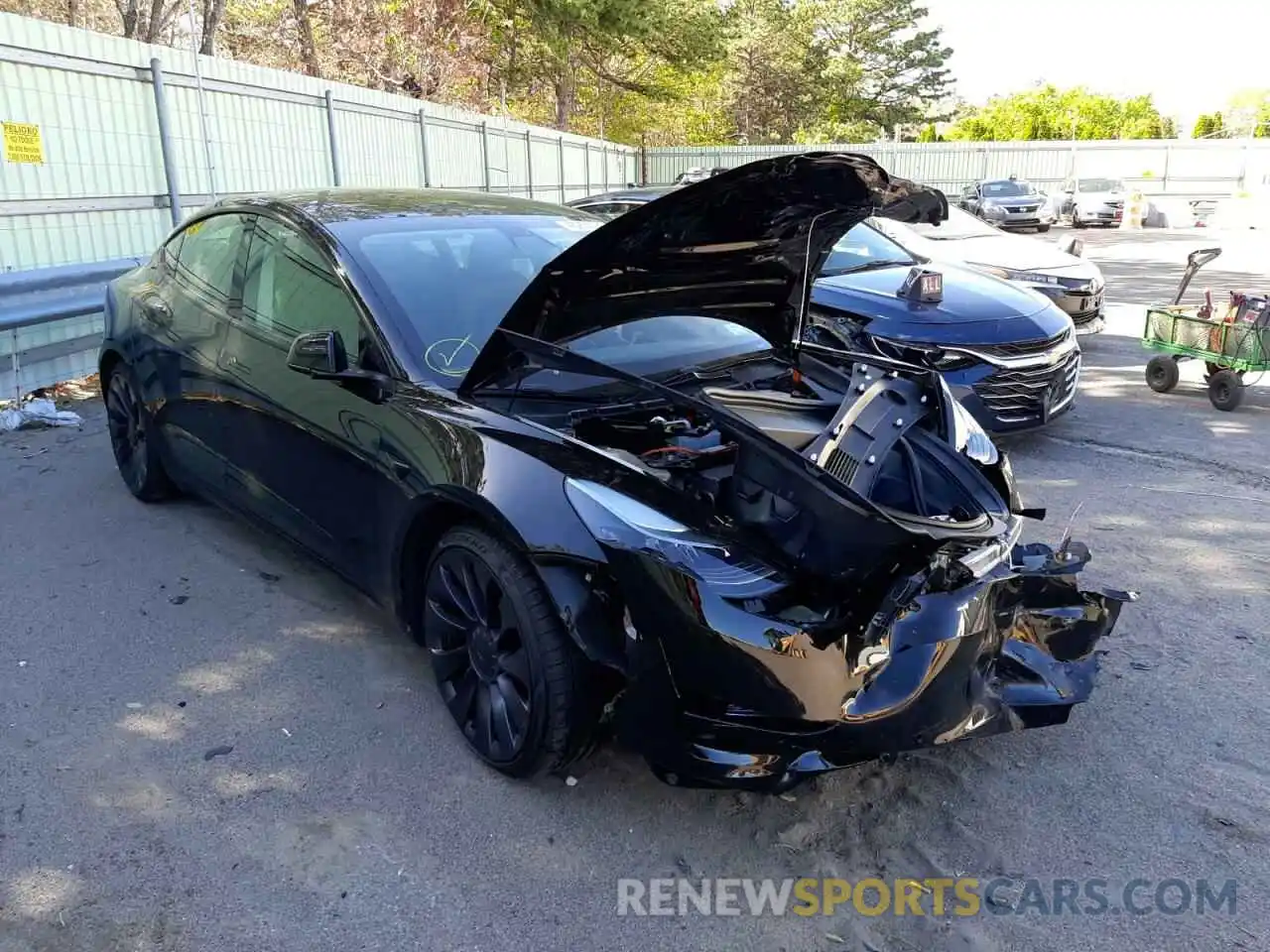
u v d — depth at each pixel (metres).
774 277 3.41
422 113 14.23
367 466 3.26
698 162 34.69
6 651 3.59
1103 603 3.31
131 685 3.39
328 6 20.42
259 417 3.83
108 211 8.05
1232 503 5.47
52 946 2.26
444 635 3.10
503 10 25.11
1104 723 3.31
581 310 3.22
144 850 2.59
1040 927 2.41
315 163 11.32
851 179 2.85
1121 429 7.07
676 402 2.72
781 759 2.50
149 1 17.38
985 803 2.88
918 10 52.72
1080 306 8.85
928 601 2.64
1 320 6.29
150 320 4.66
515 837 2.69
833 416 3.08
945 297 6.53
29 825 2.67
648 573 2.49
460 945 2.31
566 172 22.36
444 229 3.99
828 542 2.47
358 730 3.16
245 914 2.38
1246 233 28.14
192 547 4.53
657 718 2.54
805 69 51.22
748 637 2.41
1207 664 3.70
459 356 3.36
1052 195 32.97
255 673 3.48
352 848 2.62
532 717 2.71
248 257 4.15
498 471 2.79
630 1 24.70
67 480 5.42
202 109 9.17
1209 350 7.65
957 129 76.00
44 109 7.43
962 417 3.43
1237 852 2.68
